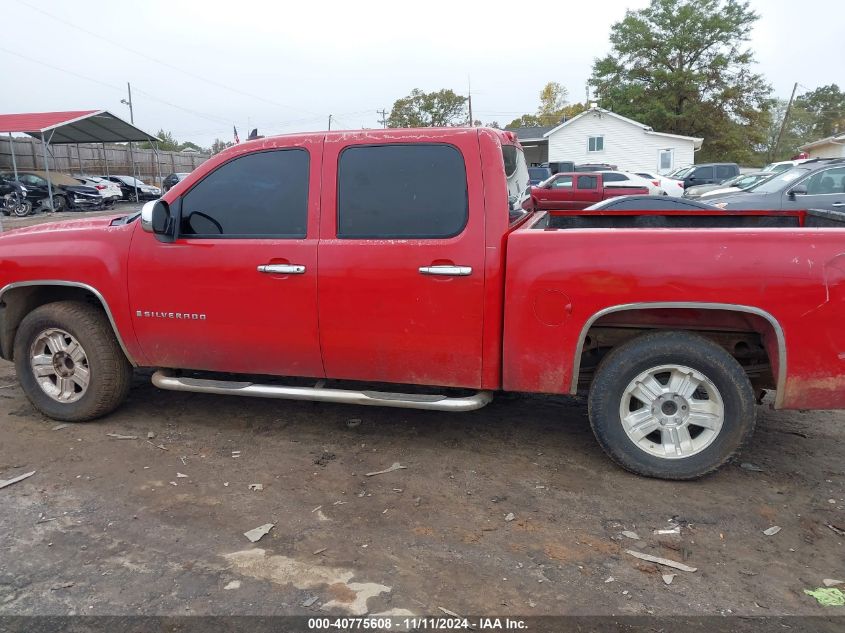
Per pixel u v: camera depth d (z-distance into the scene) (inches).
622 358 139.6
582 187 728.3
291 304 151.6
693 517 128.8
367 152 147.1
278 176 152.6
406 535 122.3
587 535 122.5
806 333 127.3
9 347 179.3
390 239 144.9
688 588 106.7
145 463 152.1
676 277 130.4
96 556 115.1
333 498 136.3
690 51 1785.2
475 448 161.0
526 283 137.7
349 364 153.6
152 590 105.7
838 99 3139.8
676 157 1534.2
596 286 134.3
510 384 144.0
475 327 142.3
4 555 115.5
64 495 136.9
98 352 168.1
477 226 140.1
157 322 162.6
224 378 192.7
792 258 126.5
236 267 153.6
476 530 124.1
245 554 115.8
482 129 143.3
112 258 163.0
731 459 139.0
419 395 152.3
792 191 461.7
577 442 164.4
